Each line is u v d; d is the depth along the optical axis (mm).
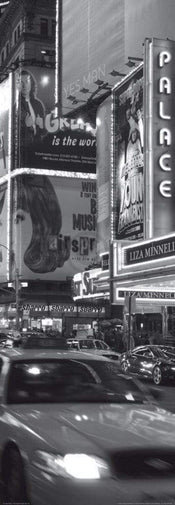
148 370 22688
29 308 73438
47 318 72062
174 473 4520
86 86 56625
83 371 6809
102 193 52656
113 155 48781
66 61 61375
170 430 5160
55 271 81438
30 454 4984
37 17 85625
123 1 49812
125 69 49719
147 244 28172
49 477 4590
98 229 53156
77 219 83500
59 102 61938
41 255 81188
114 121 48906
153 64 38000
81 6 58344
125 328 33562
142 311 39688
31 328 61281
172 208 37344
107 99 52688
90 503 4305
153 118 37656
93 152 84938
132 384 6777
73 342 30328
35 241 81188
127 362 24094
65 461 4562
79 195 83875
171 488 4414
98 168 54219
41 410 5816
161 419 5539
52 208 82375
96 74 54750
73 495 4355
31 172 81812
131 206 45000
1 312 82812
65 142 83500
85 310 69250
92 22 55750
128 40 49125
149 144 37594
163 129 37625
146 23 46719
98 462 4523
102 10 53656
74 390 6477
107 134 52156
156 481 4453
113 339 39156
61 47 62938
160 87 37844
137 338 35781
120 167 47562
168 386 21594
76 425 5199
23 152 82188
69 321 69688
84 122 84438
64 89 61188
